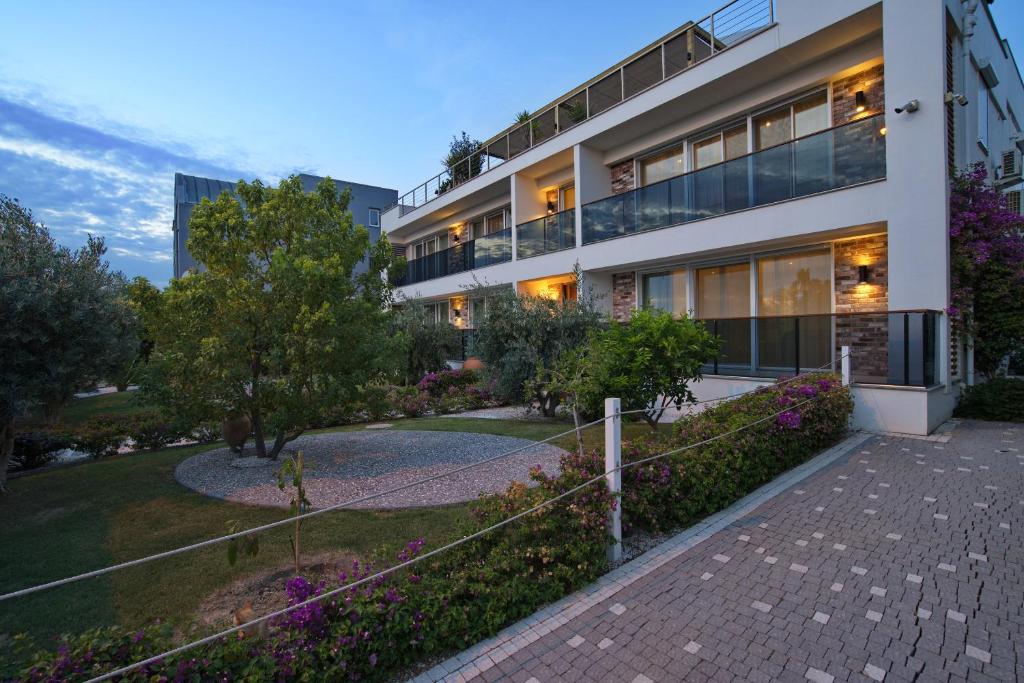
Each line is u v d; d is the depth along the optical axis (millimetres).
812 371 7676
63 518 5078
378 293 8273
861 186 7965
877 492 4930
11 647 2803
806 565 3562
